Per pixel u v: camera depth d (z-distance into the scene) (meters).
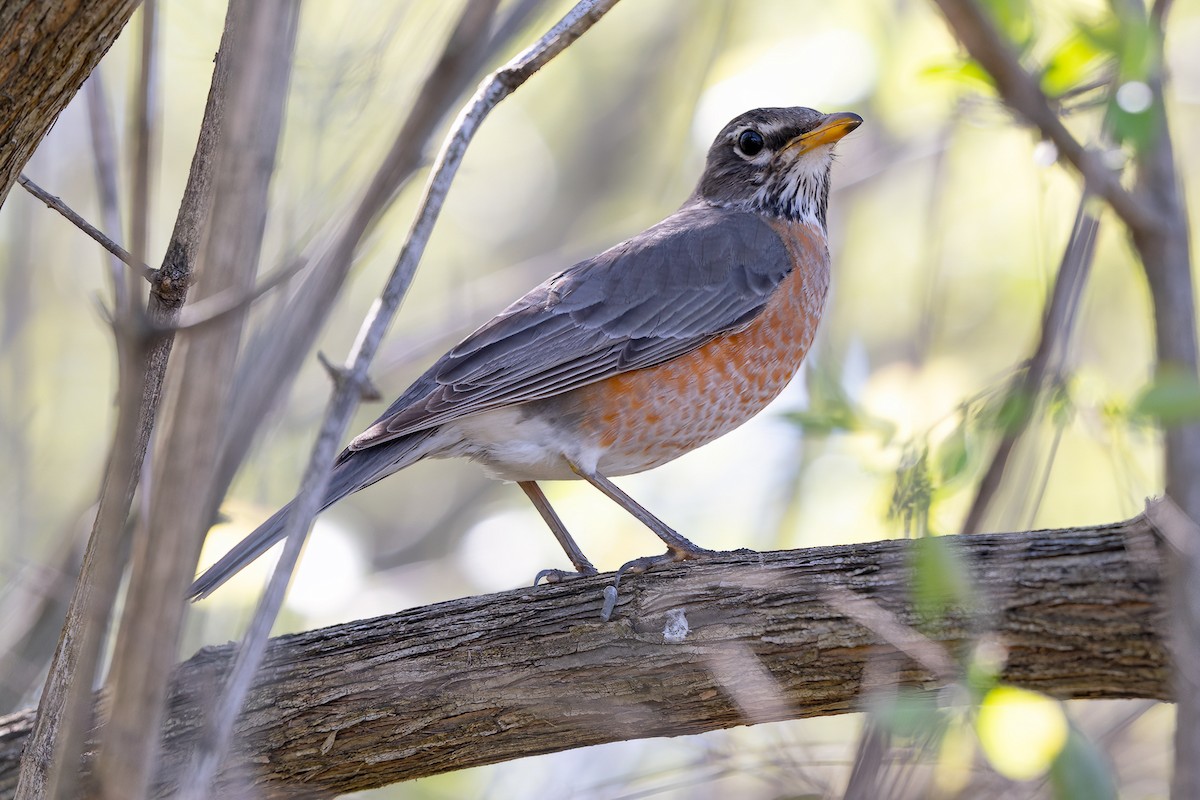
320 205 6.33
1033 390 7.32
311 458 4.58
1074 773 5.52
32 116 4.66
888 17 11.39
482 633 6.90
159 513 4.09
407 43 7.75
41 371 13.52
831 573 6.66
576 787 9.71
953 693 6.17
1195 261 13.12
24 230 11.45
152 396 5.35
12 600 9.99
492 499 15.62
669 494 12.51
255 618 4.43
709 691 6.61
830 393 8.55
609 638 6.75
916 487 6.77
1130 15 7.02
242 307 3.94
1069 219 10.91
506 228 16.31
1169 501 6.18
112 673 4.84
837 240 13.28
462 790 10.41
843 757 8.95
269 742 6.74
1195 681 5.90
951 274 12.59
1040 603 6.13
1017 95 6.81
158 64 7.71
